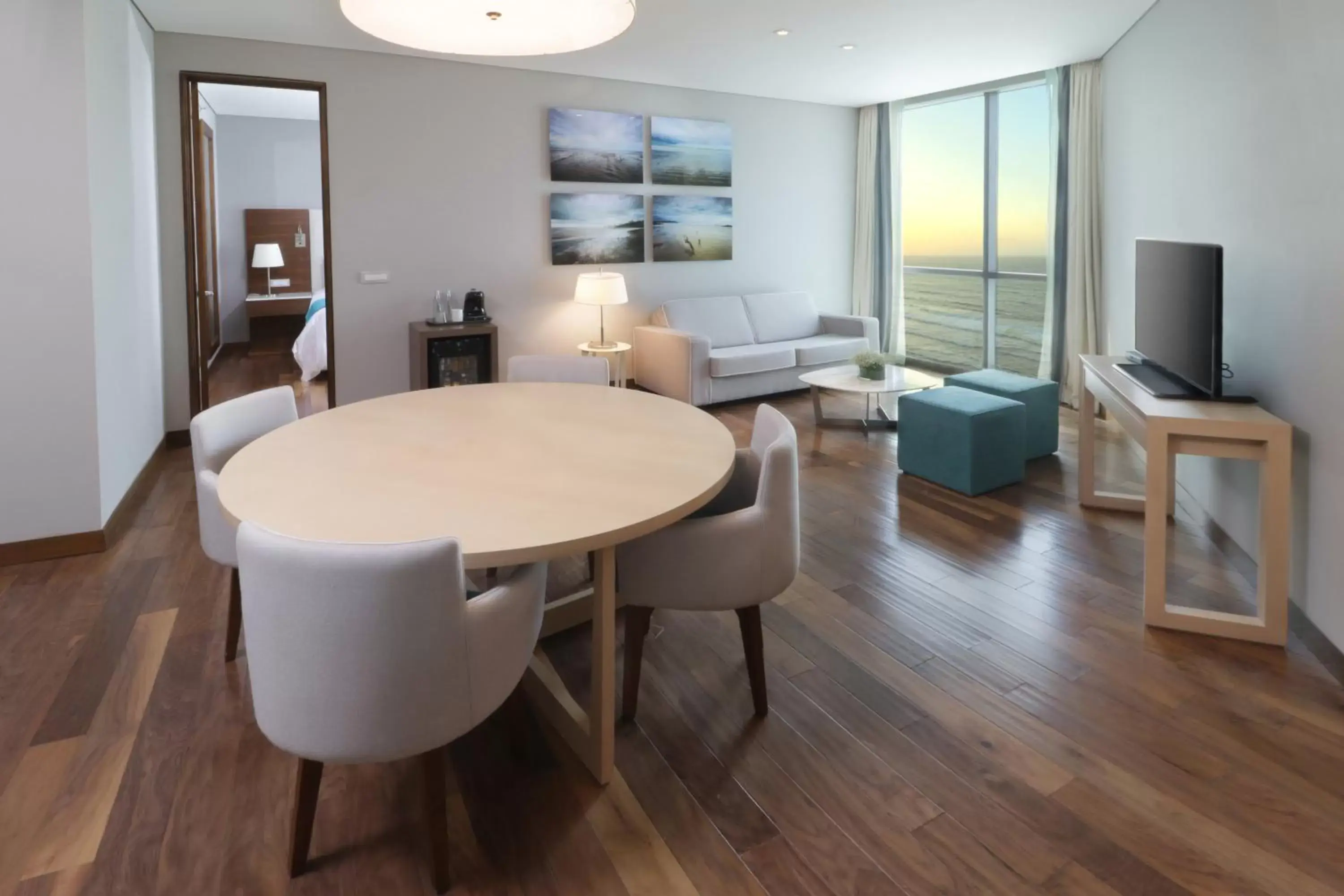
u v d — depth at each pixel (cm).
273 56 478
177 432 481
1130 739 200
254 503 167
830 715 212
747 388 603
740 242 683
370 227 520
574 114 580
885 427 532
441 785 150
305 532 151
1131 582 293
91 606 275
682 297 660
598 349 580
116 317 351
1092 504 375
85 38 303
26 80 294
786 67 554
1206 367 278
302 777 152
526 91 562
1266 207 284
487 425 237
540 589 169
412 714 139
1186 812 174
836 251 744
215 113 810
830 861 161
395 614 132
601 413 252
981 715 211
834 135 723
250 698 219
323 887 154
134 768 189
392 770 191
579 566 313
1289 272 264
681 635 257
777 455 194
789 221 709
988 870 158
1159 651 244
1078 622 263
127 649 246
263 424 250
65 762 191
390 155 520
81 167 305
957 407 398
